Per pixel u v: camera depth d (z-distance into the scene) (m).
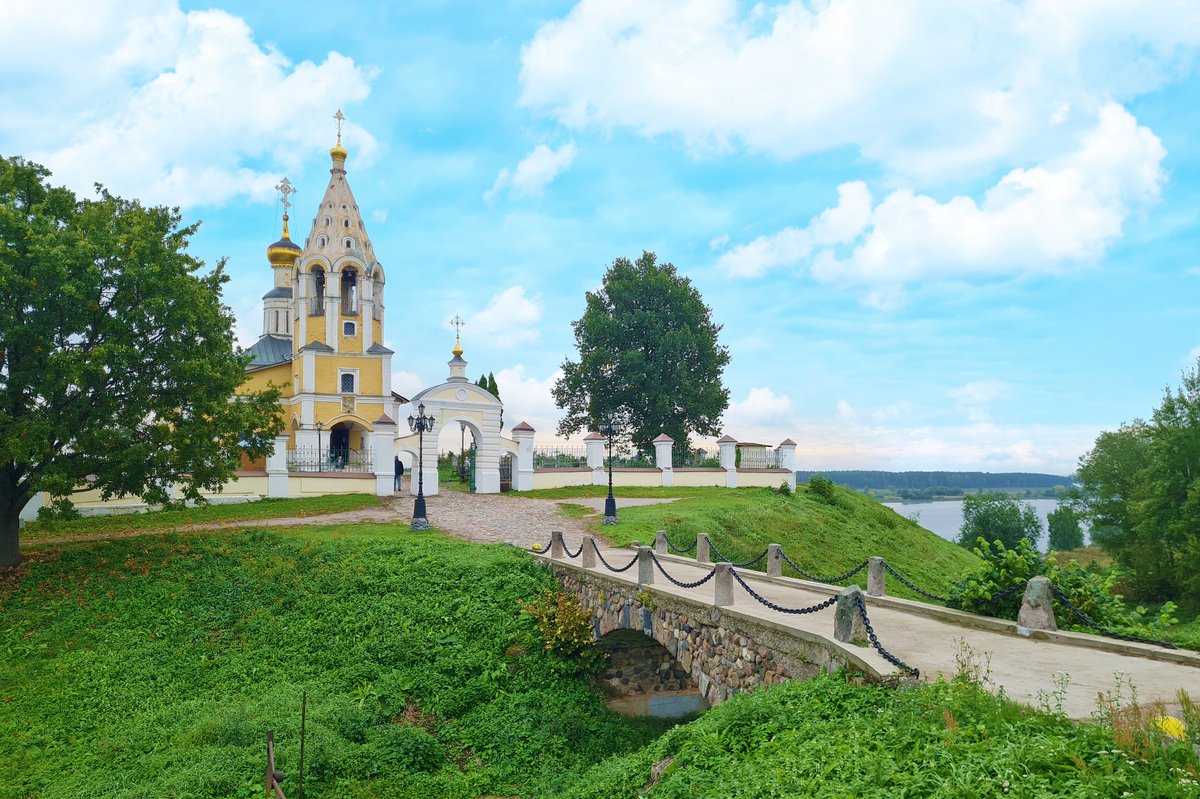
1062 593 9.59
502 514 27.84
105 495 18.86
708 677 11.55
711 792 6.61
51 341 17.22
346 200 43.00
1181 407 34.94
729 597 11.33
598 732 14.09
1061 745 5.20
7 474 17.80
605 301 49.16
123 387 18.56
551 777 12.36
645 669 16.52
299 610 17.16
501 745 13.26
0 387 17.02
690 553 21.09
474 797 11.77
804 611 9.27
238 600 17.44
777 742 7.08
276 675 14.85
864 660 7.90
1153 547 34.47
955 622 10.53
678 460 42.66
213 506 27.97
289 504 28.95
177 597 17.20
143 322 18.25
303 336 42.03
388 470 32.81
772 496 33.44
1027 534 53.31
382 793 11.30
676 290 47.16
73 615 15.91
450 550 20.22
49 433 16.47
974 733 5.75
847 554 27.05
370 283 43.12
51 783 11.00
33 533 22.66
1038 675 7.68
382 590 17.83
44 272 16.47
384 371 43.00
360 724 12.98
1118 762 4.91
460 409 35.88
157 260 18.72
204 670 14.81
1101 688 7.18
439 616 16.69
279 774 9.22
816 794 5.65
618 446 45.69
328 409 41.66
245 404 21.72
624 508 28.80
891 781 5.46
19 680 13.57
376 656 15.41
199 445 19.59
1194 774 4.59
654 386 44.38
